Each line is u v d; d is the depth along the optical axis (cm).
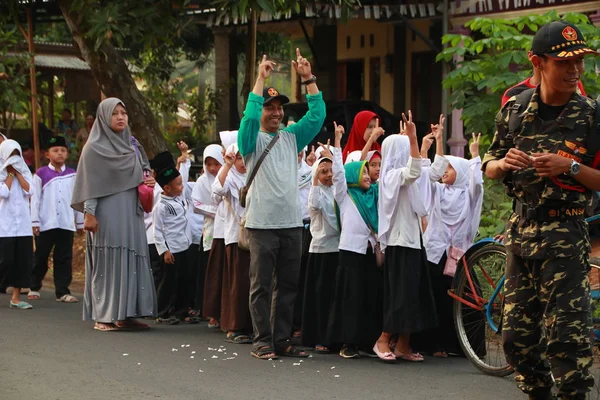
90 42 1247
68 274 1060
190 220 944
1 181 1006
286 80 2562
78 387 629
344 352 740
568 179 495
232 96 1934
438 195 739
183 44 2209
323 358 741
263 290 737
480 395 617
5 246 1000
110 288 863
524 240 509
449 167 747
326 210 754
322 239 757
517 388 638
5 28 1633
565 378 502
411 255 706
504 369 666
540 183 498
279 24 1784
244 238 759
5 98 1466
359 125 870
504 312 532
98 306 867
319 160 752
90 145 873
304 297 769
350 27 2064
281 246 743
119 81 1289
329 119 1619
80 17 1195
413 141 691
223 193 815
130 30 1108
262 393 618
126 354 745
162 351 761
